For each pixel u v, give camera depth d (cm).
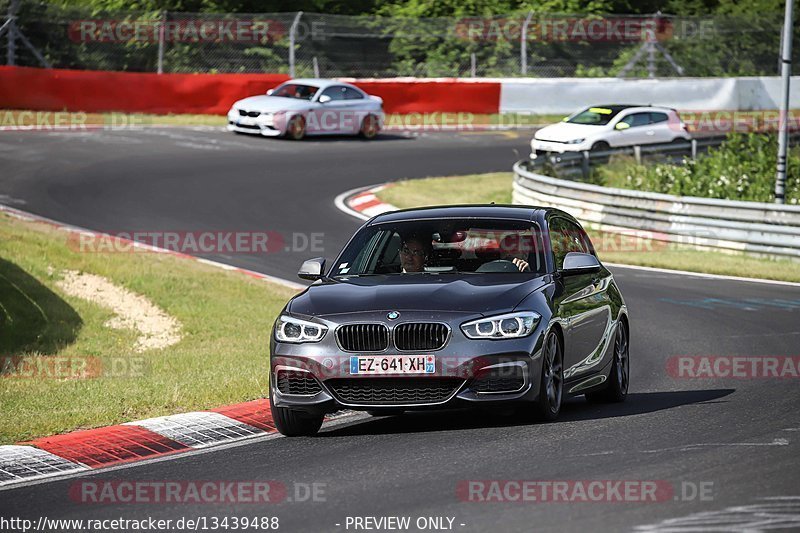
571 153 10044
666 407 3553
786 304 5912
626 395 3884
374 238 3597
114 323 5400
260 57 15100
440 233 3547
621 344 3866
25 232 6794
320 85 12462
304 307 3219
